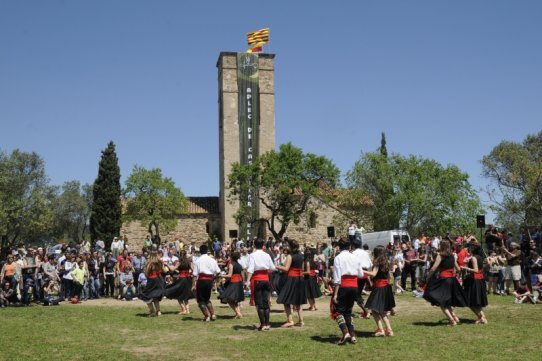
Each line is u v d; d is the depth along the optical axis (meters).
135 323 13.80
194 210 61.25
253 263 12.31
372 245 41.53
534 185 50.78
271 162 52.41
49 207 68.56
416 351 9.45
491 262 20.73
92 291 22.03
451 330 11.72
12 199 62.91
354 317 14.17
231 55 60.47
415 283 22.31
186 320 14.34
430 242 26.66
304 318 14.45
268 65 61.06
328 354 9.33
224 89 59.94
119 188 55.22
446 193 49.59
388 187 50.91
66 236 86.06
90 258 22.30
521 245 21.70
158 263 15.50
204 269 14.09
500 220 50.66
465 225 48.38
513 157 54.41
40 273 20.02
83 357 9.44
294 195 53.62
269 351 9.68
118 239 26.80
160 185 56.41
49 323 13.98
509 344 10.00
